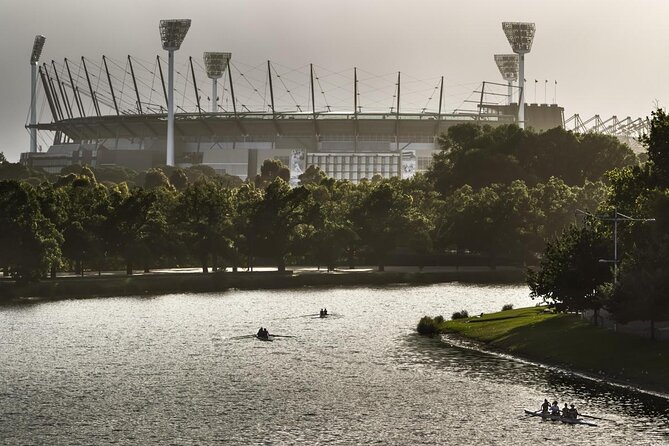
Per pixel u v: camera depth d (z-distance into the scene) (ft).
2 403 407.23
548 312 607.37
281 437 355.36
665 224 523.29
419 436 354.54
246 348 536.83
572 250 533.14
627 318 469.16
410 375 456.45
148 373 467.52
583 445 340.39
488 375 453.17
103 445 347.97
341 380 447.01
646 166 600.39
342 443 347.56
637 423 365.81
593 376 444.14
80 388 435.12
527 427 363.35
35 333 595.47
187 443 349.61
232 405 402.31
